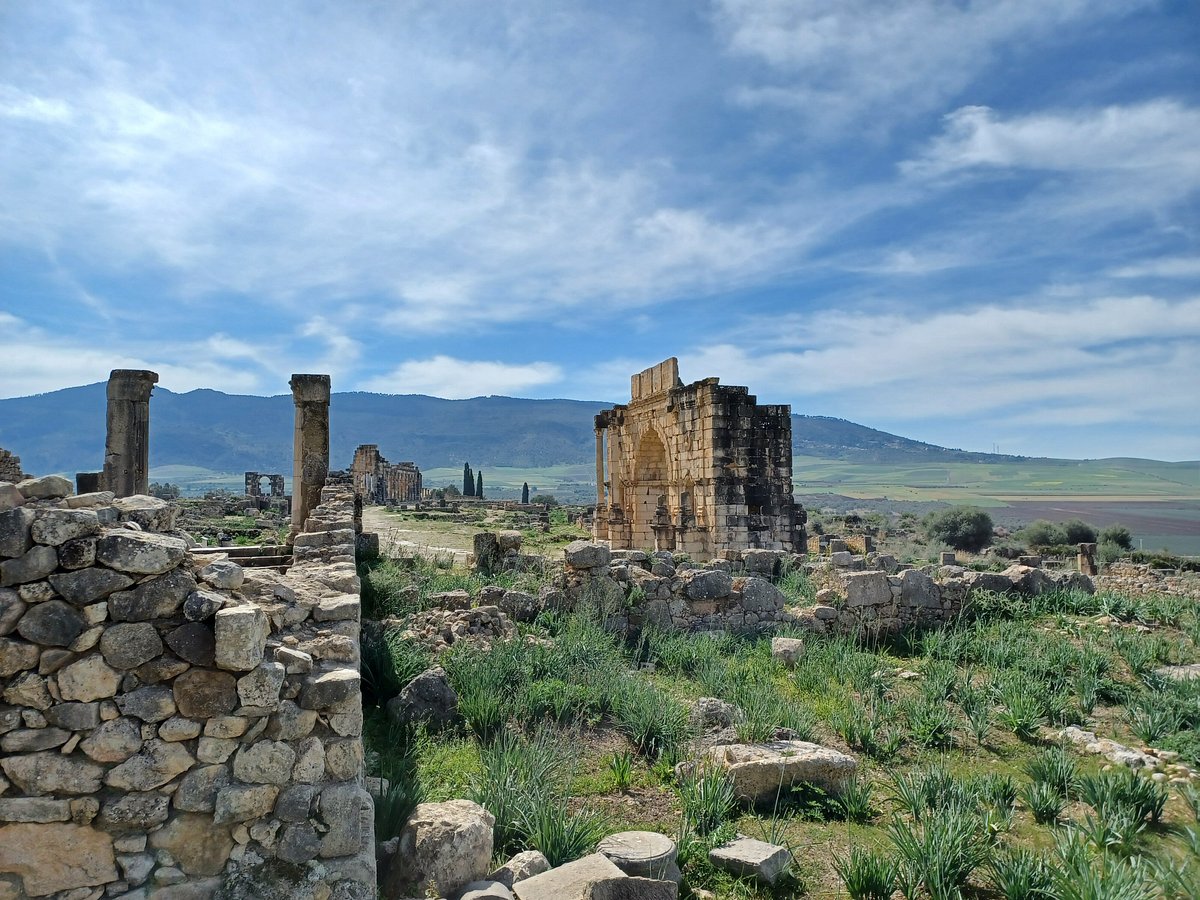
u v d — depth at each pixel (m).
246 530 32.16
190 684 4.93
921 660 14.55
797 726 10.22
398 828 6.42
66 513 4.88
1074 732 10.56
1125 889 6.07
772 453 31.45
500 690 10.38
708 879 6.77
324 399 21.70
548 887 5.55
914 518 104.75
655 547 36.12
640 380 41.12
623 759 8.69
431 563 21.14
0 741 4.69
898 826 7.18
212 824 4.88
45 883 4.66
